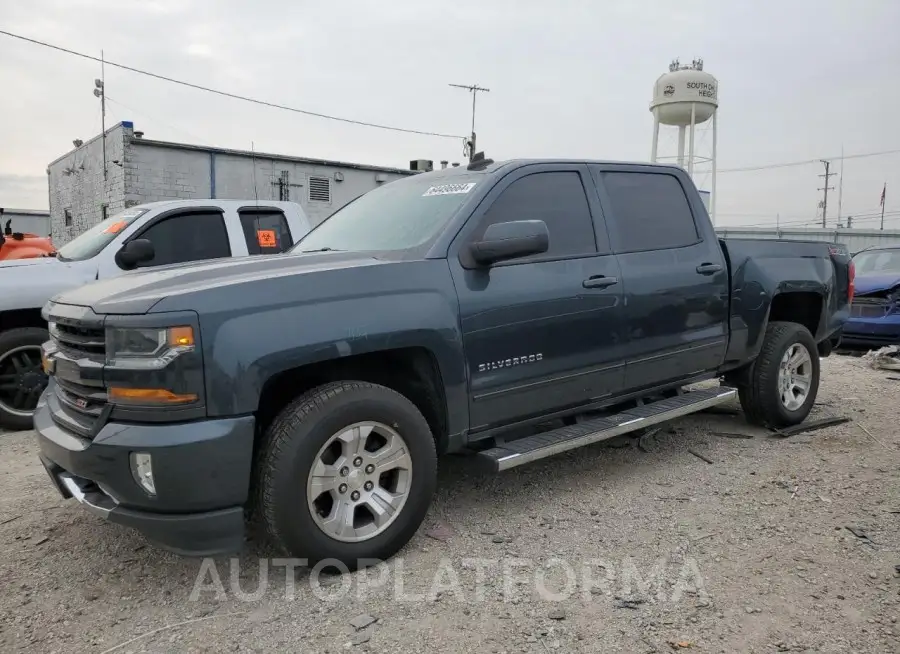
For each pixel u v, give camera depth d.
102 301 2.90
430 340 3.29
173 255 6.33
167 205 6.44
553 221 4.00
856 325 9.52
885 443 5.07
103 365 2.81
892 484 4.21
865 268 10.98
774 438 5.23
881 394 6.71
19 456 5.05
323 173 21.95
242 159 20.30
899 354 8.70
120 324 2.75
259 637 2.67
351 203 4.77
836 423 5.60
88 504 2.91
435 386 3.45
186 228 6.44
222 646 2.61
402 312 3.21
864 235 31.44
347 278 3.13
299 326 2.92
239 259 3.67
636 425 4.23
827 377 7.64
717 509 3.87
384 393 3.17
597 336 4.04
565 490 4.19
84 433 2.86
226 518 2.78
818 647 2.55
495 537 3.52
